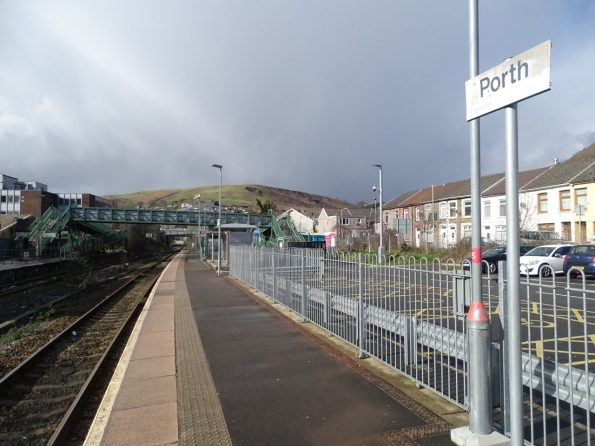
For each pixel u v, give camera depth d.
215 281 21.00
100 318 14.75
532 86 3.14
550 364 3.89
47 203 86.00
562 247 20.72
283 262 12.26
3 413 6.56
